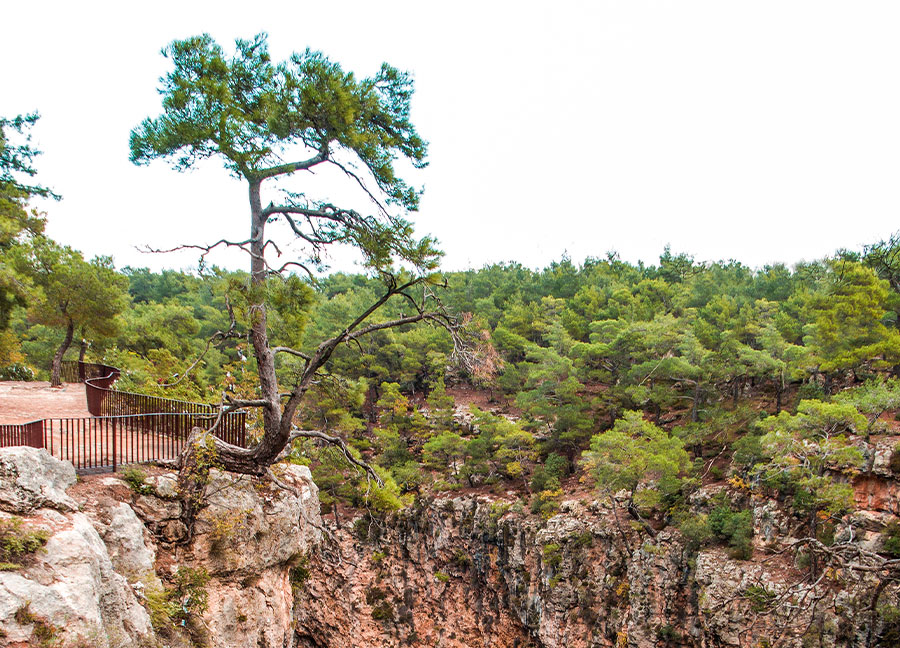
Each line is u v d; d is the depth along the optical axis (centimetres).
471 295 9825
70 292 2986
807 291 6412
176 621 1248
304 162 1416
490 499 5312
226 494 1467
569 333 7238
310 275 1478
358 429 6400
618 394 5834
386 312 8600
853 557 2477
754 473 4016
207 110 1286
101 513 1180
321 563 5544
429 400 6550
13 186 2791
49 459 1163
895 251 5206
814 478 3356
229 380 2003
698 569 3716
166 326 5422
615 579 4219
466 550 5222
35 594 838
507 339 7112
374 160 1366
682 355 5584
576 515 4578
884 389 3769
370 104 1399
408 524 5519
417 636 5275
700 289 7706
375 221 1420
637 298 7512
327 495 5572
